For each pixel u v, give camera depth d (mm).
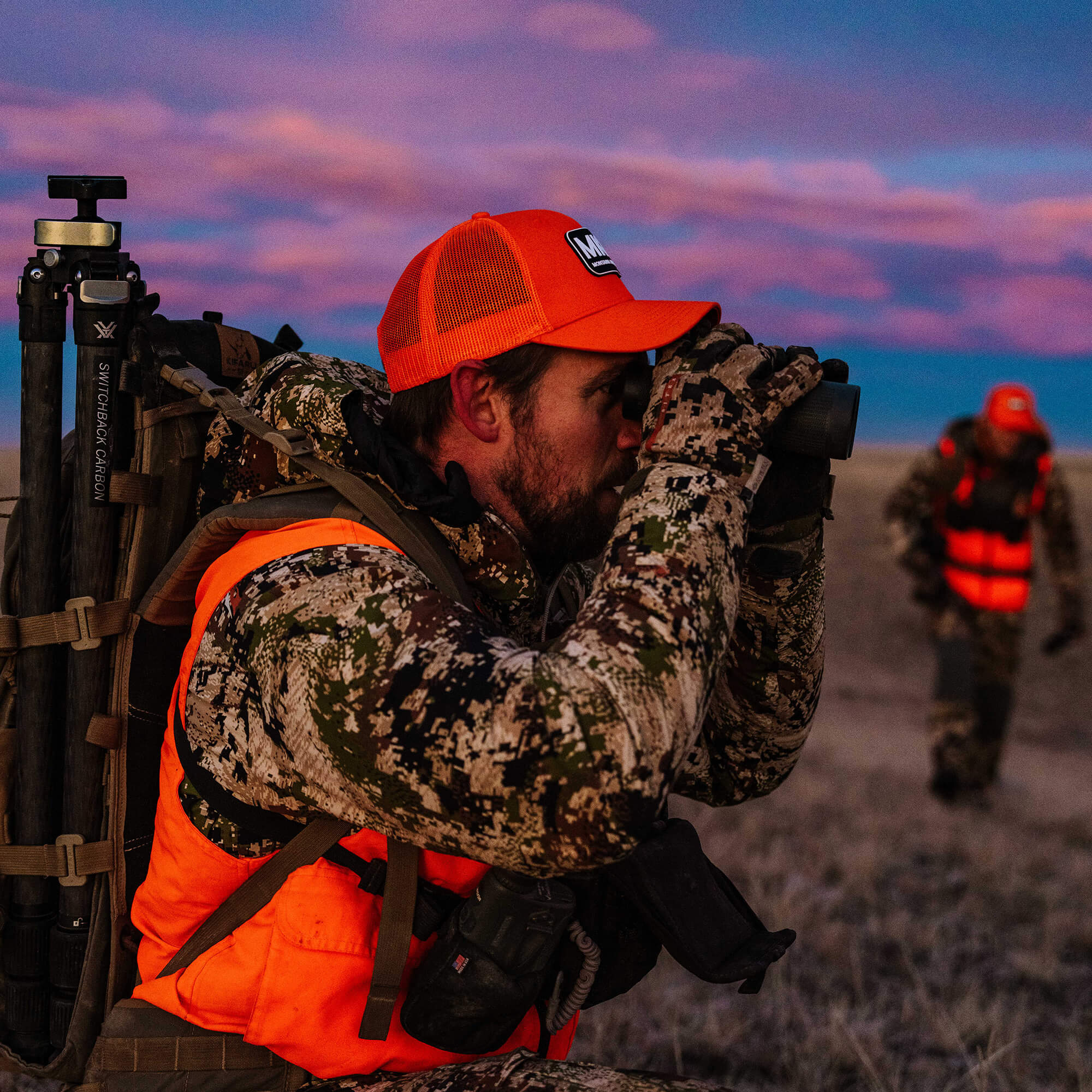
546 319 1359
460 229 1438
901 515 6508
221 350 1670
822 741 8180
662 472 1241
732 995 3449
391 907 1239
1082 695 12195
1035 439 6309
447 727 1063
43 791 1401
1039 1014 3402
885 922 4016
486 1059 1290
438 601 1158
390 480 1300
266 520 1298
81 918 1383
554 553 1465
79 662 1373
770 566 1386
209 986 1288
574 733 1045
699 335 1419
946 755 6367
